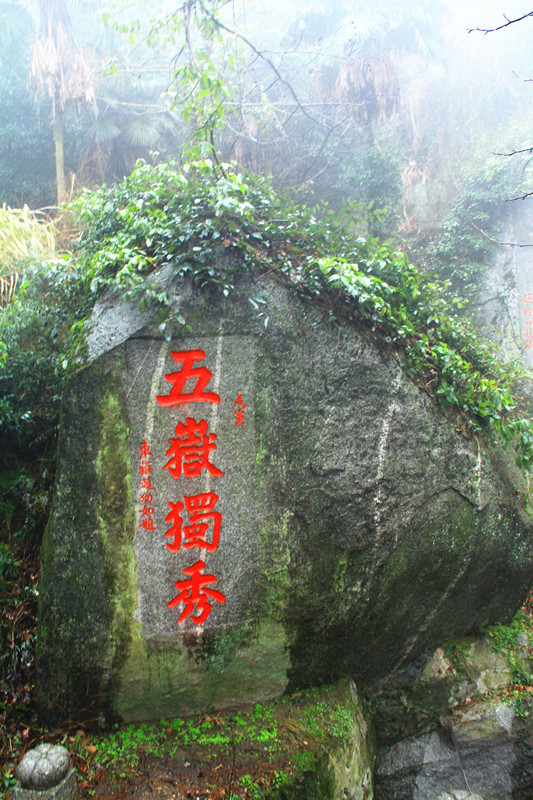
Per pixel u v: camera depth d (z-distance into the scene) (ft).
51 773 8.01
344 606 11.65
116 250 11.09
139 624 10.41
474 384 12.87
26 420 13.88
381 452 11.57
